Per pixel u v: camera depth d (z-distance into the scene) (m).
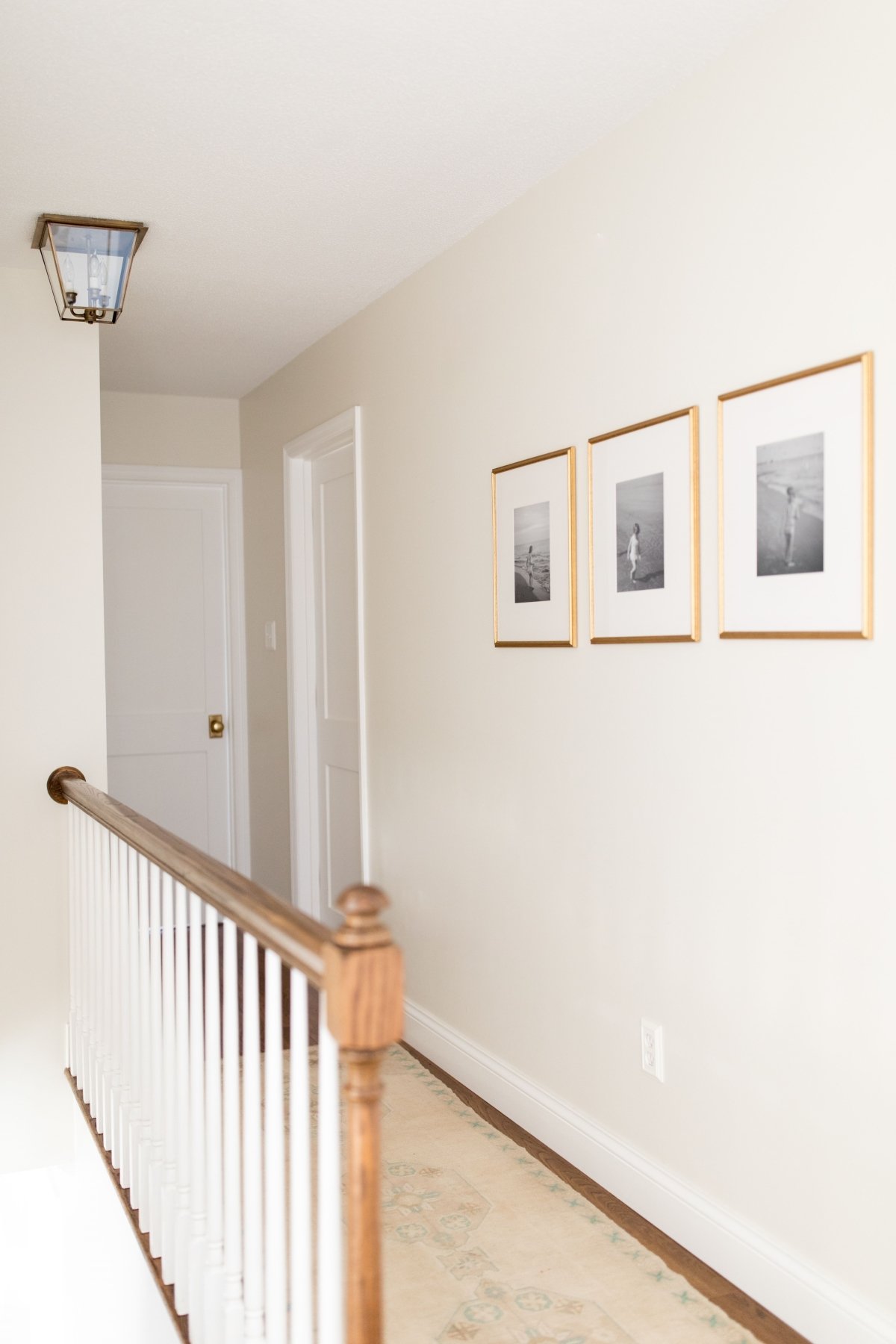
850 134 2.00
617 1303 2.28
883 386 1.94
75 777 3.57
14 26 2.18
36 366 3.61
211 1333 1.95
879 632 1.96
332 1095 1.44
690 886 2.47
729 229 2.29
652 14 2.16
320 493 4.79
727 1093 2.37
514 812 3.18
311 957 1.40
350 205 3.12
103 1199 3.02
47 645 3.64
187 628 5.61
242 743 5.65
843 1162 2.08
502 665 3.22
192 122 2.61
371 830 4.16
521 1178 2.84
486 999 3.36
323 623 4.82
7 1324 3.76
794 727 2.17
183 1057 2.16
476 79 2.42
